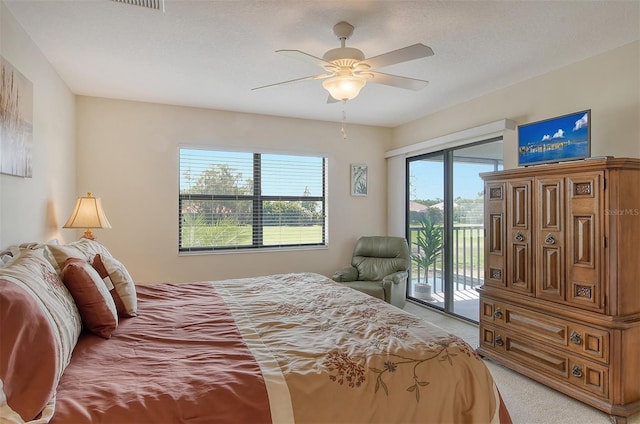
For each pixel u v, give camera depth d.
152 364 1.32
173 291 2.47
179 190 4.12
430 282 4.48
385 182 5.15
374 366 1.35
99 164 3.73
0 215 1.98
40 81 2.62
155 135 3.94
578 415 2.12
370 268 4.48
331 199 4.81
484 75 3.13
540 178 2.50
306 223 4.78
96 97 3.71
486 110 3.64
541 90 3.10
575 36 2.42
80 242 2.20
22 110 2.24
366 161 5.02
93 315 1.57
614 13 2.13
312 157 4.80
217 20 2.22
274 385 1.21
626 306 2.10
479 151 3.80
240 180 4.42
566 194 2.33
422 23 2.25
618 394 2.05
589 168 2.19
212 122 4.18
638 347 2.11
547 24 2.26
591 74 2.74
